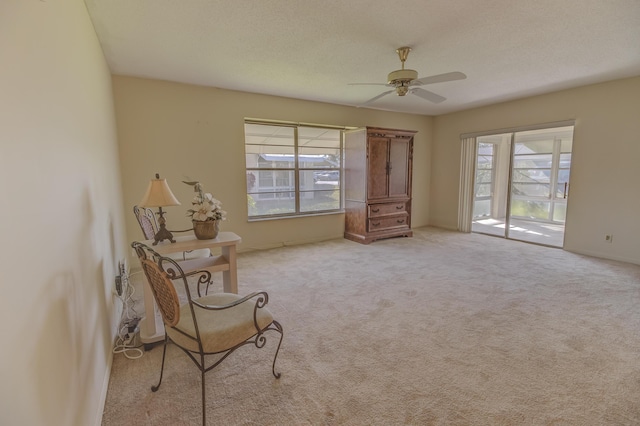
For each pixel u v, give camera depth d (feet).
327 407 5.31
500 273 11.84
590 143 13.84
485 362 6.49
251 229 15.46
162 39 8.86
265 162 15.85
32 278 3.08
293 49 9.66
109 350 6.59
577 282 10.82
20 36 3.21
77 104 5.63
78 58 5.95
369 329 7.87
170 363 6.54
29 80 3.40
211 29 8.30
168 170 13.15
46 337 3.30
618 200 13.20
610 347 6.94
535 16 7.70
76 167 5.23
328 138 17.65
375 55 10.16
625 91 12.71
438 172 21.25
